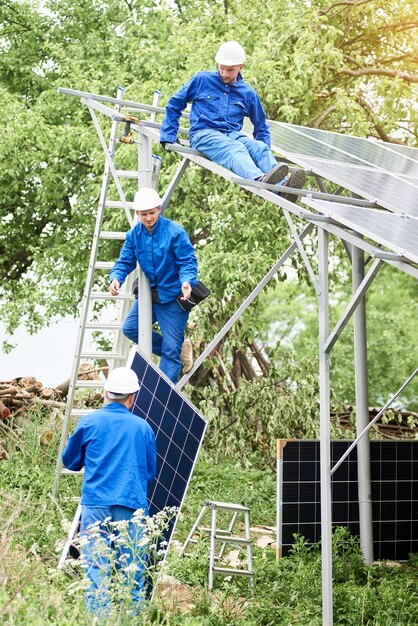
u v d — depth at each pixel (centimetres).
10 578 644
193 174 1510
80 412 1110
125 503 706
